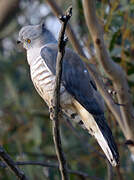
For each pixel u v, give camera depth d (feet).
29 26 33.73
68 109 29.76
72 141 41.32
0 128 42.83
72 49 34.40
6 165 26.61
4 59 45.73
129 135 34.53
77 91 29.73
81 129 40.45
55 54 30.01
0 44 47.55
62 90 29.50
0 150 25.31
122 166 39.78
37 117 42.16
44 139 42.24
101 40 31.22
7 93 46.98
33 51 32.40
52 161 41.06
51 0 33.19
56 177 38.19
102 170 40.57
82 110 28.99
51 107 28.07
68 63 31.12
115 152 26.96
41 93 29.91
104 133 27.76
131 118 33.88
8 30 46.03
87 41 38.19
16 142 39.68
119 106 34.42
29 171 36.55
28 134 41.52
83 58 31.68
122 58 37.63
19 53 46.42
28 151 40.42
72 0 39.29
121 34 39.24
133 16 39.63
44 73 29.19
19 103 44.47
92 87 30.73
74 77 30.48
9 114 43.39
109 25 37.73
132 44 38.75
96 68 36.29
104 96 33.71
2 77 47.29
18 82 46.03
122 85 33.09
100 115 28.53
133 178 39.50
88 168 40.63
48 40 33.14
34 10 48.11
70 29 32.55
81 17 40.45
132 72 38.01
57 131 25.20
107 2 38.04
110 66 32.07
